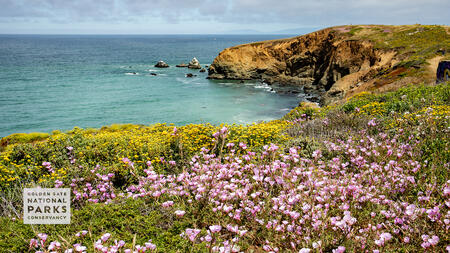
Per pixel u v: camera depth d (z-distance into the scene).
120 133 10.17
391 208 3.26
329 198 3.32
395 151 5.04
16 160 6.76
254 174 4.15
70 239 2.97
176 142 6.65
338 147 5.83
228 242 2.86
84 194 4.56
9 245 3.15
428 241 2.53
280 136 7.93
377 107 10.77
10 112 37.69
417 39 41.22
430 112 7.25
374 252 2.51
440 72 17.55
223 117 33.97
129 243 3.03
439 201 3.22
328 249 2.66
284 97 45.19
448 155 4.73
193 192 3.89
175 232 3.33
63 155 6.98
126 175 5.58
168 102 42.06
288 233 2.87
